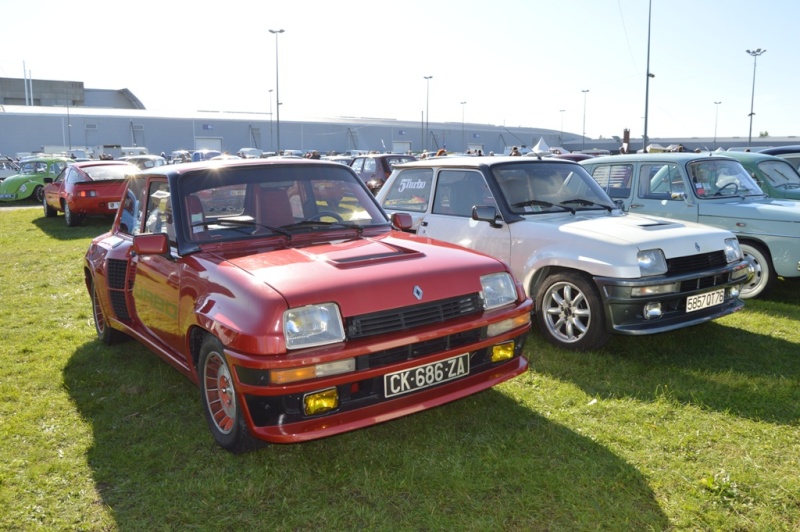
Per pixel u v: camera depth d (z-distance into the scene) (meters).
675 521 2.71
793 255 6.27
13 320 6.22
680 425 3.60
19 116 69.94
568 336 4.97
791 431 3.52
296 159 4.34
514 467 3.15
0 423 3.82
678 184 6.98
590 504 2.83
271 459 3.32
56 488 3.09
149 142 77.56
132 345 5.38
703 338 5.27
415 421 3.73
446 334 3.18
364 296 3.03
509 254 5.31
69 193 13.67
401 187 6.58
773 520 2.69
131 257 4.51
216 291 3.22
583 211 5.57
